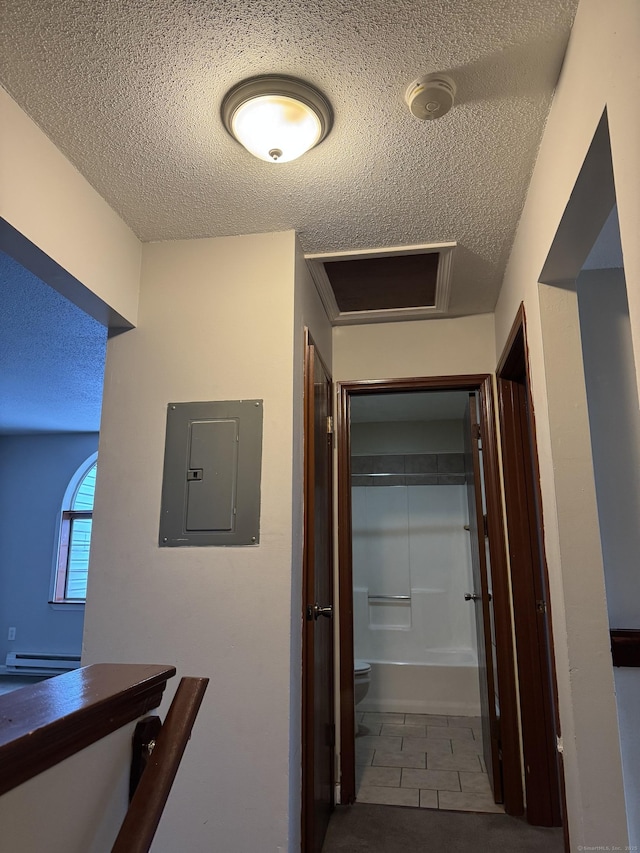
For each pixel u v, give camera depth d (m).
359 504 5.11
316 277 2.63
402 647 4.79
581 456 1.79
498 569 2.83
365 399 4.48
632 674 1.94
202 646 2.01
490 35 1.40
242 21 1.36
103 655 2.06
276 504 2.08
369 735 3.83
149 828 0.77
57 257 1.78
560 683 1.78
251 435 2.14
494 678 2.85
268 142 1.67
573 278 1.86
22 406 5.07
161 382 2.25
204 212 2.14
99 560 2.14
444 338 3.10
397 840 2.43
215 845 1.87
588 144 1.28
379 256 2.44
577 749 1.64
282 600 2.00
